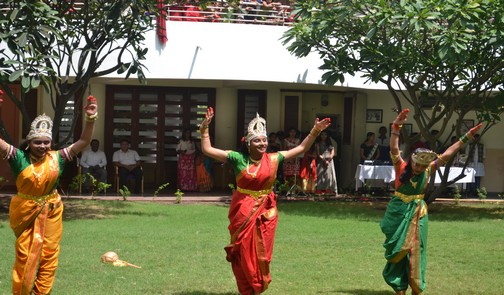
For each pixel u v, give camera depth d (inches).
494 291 350.3
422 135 685.9
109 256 399.5
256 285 304.0
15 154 286.0
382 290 349.4
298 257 431.2
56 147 596.7
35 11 489.1
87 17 573.3
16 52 482.9
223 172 861.2
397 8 577.6
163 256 422.3
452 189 842.8
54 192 292.4
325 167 813.2
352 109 871.1
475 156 838.5
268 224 307.6
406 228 319.6
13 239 468.4
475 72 663.8
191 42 745.6
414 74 681.6
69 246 448.8
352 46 639.8
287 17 769.6
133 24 595.8
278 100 863.1
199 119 857.5
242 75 752.3
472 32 588.1
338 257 434.3
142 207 675.4
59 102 587.2
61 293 327.6
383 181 856.9
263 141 310.3
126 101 844.6
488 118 665.6
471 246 482.6
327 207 705.6
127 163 797.2
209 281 359.3
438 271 399.2
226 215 625.0
